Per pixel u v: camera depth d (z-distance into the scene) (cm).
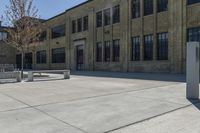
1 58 5819
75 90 1273
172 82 1545
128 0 3048
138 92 1145
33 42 2833
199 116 692
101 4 3516
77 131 582
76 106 851
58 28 4716
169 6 2528
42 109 816
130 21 3027
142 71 2853
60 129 598
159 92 1127
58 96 1078
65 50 4462
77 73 2995
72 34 4238
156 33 2686
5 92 1237
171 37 2500
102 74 2653
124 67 3103
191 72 941
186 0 2373
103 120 669
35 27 2839
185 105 829
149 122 646
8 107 858
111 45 3328
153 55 2714
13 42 2631
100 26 3572
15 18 2630
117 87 1360
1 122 667
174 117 688
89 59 3772
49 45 5019
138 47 2933
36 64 5525
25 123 654
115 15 3288
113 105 852
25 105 888
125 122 647
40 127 616
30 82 1800
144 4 2862
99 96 1052
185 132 565
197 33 2281
